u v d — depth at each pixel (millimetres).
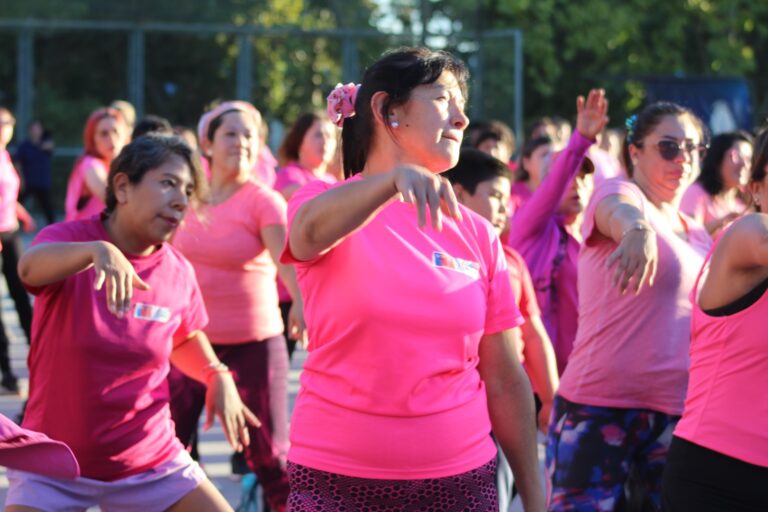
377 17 27984
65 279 4746
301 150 9820
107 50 25719
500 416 4020
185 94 26031
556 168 6473
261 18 26828
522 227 6680
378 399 3617
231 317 6906
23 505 4664
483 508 3756
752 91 30844
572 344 6727
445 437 3662
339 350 3646
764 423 4246
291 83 25703
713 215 7969
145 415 4910
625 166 6012
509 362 3990
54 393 4797
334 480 3660
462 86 3725
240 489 8250
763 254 4090
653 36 29922
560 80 30422
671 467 4500
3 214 10758
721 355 4324
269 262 7105
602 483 5523
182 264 5141
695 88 18078
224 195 7062
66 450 4352
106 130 10133
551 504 5652
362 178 3555
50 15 25500
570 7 29016
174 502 4977
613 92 30203
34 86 25578
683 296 5449
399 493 3637
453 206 3166
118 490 4863
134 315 4855
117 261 4410
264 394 6879
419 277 3615
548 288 6703
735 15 29656
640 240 4887
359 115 3764
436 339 3637
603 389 5504
